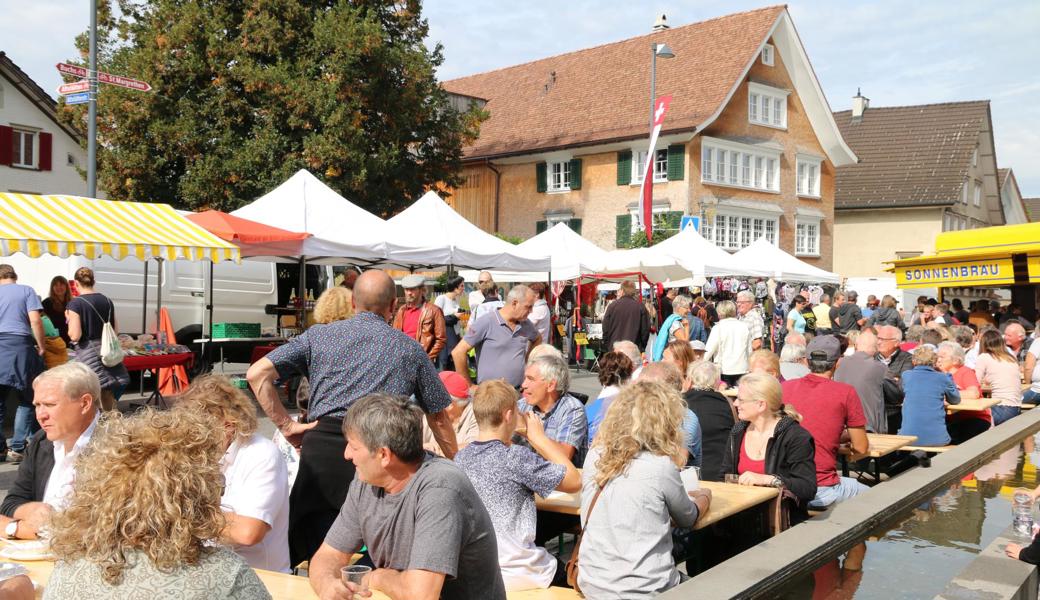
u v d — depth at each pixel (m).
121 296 13.97
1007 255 14.50
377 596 3.30
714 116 31.81
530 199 37.69
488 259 13.82
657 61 36.56
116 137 25.62
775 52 36.06
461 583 3.19
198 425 2.23
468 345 8.19
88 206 9.81
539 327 10.67
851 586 4.19
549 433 5.64
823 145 38.19
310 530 4.61
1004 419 9.95
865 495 5.54
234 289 15.76
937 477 6.19
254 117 26.11
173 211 10.62
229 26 25.66
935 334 10.44
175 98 25.80
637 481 4.05
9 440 9.88
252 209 12.26
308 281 17.64
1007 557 4.50
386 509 3.20
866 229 45.16
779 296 27.52
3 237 8.36
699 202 32.22
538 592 4.17
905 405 8.48
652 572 3.97
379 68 25.88
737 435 5.52
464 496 3.15
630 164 33.84
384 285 4.79
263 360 4.63
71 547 2.08
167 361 10.78
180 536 2.06
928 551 4.78
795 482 5.15
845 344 13.05
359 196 26.52
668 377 6.00
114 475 2.08
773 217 35.41
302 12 25.61
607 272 17.59
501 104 41.47
